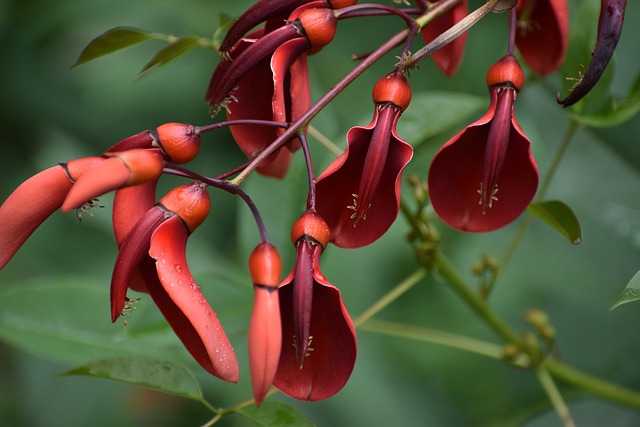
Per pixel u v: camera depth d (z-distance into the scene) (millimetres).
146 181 701
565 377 906
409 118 867
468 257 1005
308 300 701
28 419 984
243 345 938
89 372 773
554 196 941
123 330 854
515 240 893
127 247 708
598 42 715
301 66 744
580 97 720
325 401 1004
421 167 908
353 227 728
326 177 716
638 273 718
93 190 691
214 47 829
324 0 740
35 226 715
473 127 726
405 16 741
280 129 729
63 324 853
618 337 985
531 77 908
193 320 698
